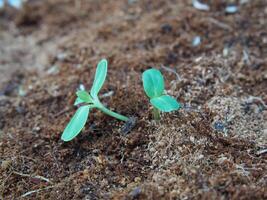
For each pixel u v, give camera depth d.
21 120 0.22
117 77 0.22
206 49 0.24
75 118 0.17
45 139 0.20
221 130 0.19
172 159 0.17
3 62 0.28
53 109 0.22
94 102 0.18
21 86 0.25
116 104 0.20
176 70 0.22
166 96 0.17
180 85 0.21
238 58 0.23
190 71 0.22
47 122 0.21
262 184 0.16
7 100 0.24
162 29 0.26
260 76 0.22
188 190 0.16
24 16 0.31
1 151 0.20
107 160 0.18
